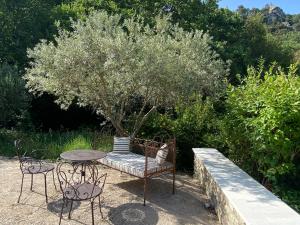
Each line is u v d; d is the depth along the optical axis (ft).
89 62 19.35
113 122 24.13
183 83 21.08
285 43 84.69
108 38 20.06
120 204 16.75
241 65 49.08
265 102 18.60
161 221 15.05
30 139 30.17
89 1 45.60
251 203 12.81
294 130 17.88
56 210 15.65
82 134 31.71
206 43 23.49
